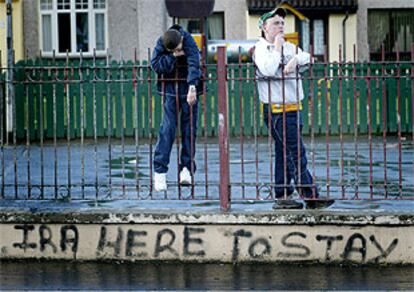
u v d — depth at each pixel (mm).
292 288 12930
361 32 48844
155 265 14500
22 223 14727
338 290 12789
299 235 14461
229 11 48656
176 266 14406
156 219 14516
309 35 48719
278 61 14820
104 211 14648
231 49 38656
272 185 14961
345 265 14438
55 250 14703
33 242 14742
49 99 35312
